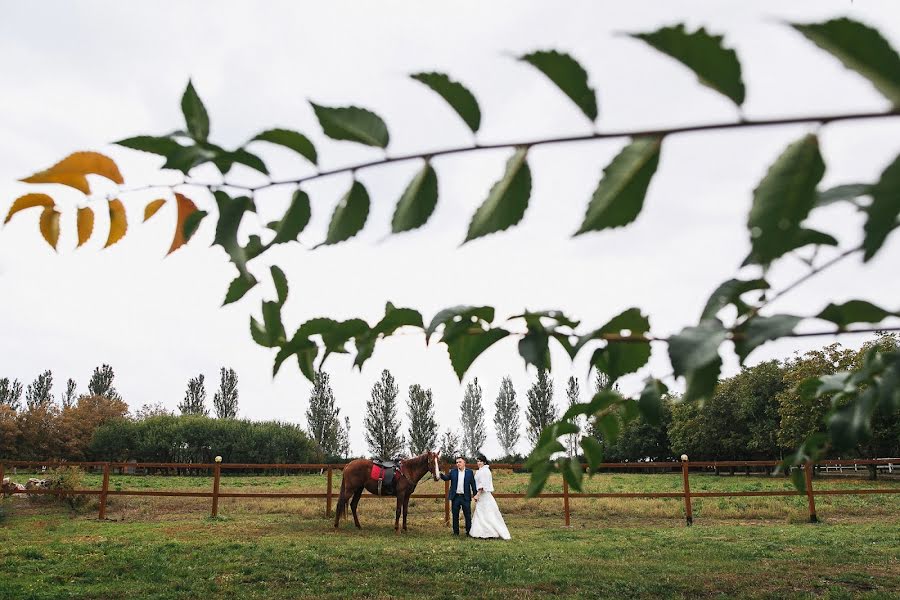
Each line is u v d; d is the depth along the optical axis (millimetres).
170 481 29938
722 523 13820
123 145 930
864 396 1167
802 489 1712
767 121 591
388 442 57500
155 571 7910
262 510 16062
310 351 1254
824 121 575
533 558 8984
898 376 1074
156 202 1019
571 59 653
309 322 1077
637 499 18406
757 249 610
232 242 971
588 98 674
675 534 11711
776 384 39906
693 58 580
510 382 67188
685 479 13625
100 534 11523
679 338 821
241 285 1163
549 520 14594
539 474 1297
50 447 55250
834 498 18562
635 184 671
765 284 973
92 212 1020
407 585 7324
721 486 24656
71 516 14844
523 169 748
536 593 6961
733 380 42250
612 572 7996
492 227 766
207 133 935
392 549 9602
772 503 17344
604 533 11984
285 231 952
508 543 10617
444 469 12422
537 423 58062
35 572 7898
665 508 16203
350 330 1094
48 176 944
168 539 10758
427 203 821
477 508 11461
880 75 527
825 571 8055
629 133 674
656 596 6867
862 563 8570
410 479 12461
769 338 897
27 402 74188
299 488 24391
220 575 7758
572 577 7715
